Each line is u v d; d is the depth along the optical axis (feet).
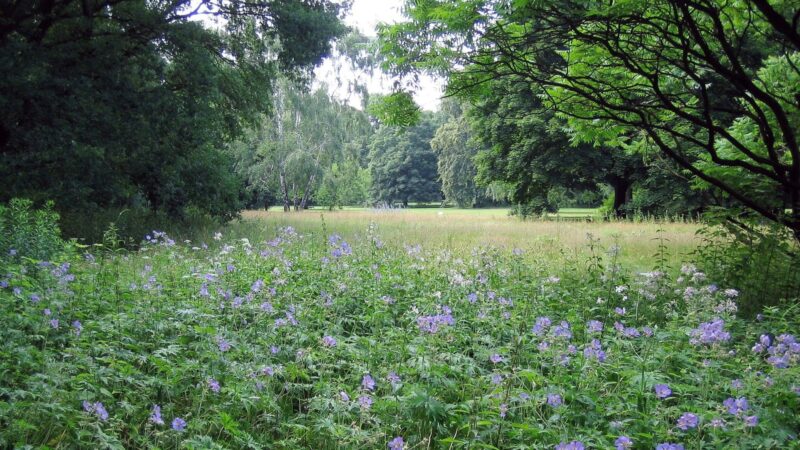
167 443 13.62
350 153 151.12
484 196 239.30
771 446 12.57
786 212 33.45
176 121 60.90
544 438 13.28
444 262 30.27
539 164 104.47
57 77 54.29
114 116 57.11
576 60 34.99
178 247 33.30
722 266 30.71
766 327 21.65
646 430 13.61
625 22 29.89
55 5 59.26
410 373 16.39
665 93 34.65
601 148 102.99
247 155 146.72
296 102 134.82
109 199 60.34
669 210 104.68
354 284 25.27
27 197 51.24
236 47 72.95
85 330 18.21
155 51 63.21
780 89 35.94
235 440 13.38
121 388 15.17
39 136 52.01
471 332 20.77
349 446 13.57
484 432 13.71
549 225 77.92
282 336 19.16
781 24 28.81
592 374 15.64
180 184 69.87
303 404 16.37
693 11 32.96
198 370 16.19
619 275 28.63
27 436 12.73
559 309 25.57
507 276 29.32
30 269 25.53
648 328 17.07
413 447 12.99
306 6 69.21
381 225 77.15
